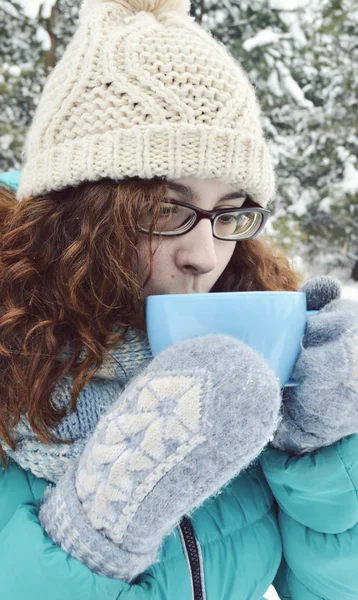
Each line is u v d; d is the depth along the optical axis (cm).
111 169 66
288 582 82
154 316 57
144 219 69
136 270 70
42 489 64
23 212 75
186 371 50
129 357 70
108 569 50
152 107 66
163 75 67
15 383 65
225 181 70
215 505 72
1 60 461
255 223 80
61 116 70
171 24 72
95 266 69
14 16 453
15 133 461
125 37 68
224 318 54
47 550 52
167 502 48
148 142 66
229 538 70
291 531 75
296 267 143
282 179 530
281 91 519
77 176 68
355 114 542
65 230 72
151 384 51
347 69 537
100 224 68
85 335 66
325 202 532
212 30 511
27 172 76
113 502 49
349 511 70
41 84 464
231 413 47
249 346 54
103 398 67
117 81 67
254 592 71
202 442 47
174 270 71
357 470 70
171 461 48
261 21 511
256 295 54
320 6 524
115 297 68
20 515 58
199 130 67
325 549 72
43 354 65
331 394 60
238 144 70
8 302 69
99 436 53
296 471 70
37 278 71
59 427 64
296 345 59
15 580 51
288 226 521
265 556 72
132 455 49
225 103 70
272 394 49
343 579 73
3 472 66
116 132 66
